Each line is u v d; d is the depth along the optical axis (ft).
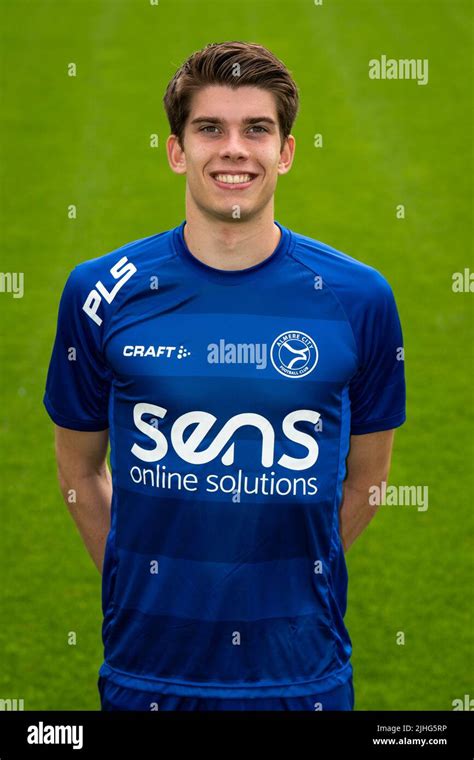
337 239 27.07
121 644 7.59
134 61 39.37
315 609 7.44
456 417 19.31
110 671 7.70
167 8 45.16
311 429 7.22
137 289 7.29
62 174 30.83
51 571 15.11
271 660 7.38
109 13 44.52
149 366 7.18
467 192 29.91
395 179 30.78
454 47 40.91
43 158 31.89
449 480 17.38
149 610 7.38
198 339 7.18
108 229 27.45
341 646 7.72
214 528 7.17
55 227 27.53
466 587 14.78
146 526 7.30
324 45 41.04
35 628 13.87
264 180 6.97
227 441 7.13
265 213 7.11
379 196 29.68
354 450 7.98
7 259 25.70
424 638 13.73
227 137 6.88
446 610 14.30
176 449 7.16
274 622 7.32
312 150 32.78
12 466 17.75
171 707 7.45
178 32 42.29
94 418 7.79
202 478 7.13
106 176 30.76
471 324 22.70
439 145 33.09
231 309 7.22
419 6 45.47
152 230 27.45
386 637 13.75
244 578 7.22
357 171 31.37
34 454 18.12
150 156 32.12
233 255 7.16
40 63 39.19
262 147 6.92
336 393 7.29
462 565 15.26
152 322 7.25
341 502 8.20
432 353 21.53
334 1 46.03
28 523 16.24
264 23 43.39
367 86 37.42
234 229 7.07
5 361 20.99
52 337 21.98
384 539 15.89
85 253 26.11
